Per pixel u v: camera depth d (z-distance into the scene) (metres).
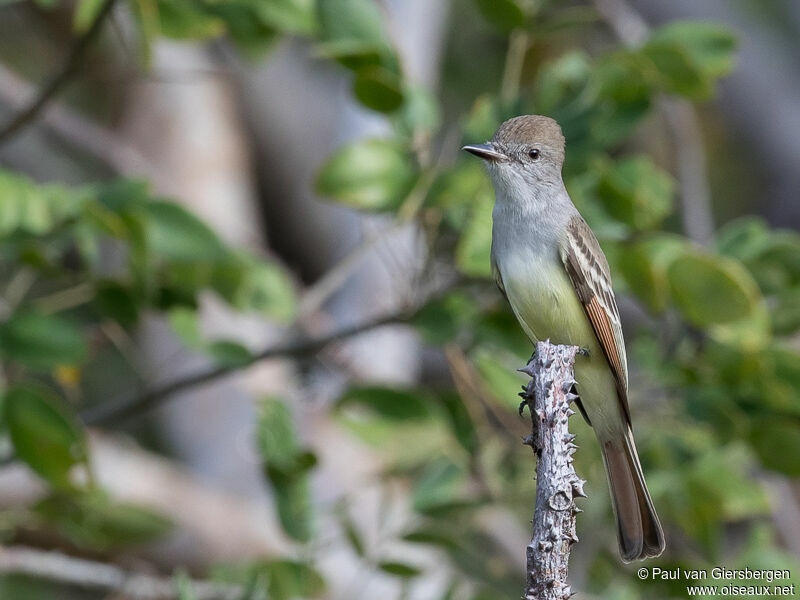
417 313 10.64
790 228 19.55
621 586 11.14
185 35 11.39
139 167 15.89
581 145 10.92
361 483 13.51
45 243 10.34
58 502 11.19
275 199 17.61
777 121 19.20
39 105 10.44
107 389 16.78
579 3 17.05
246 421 15.23
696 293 10.09
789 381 10.80
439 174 10.51
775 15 19.08
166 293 11.20
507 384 10.87
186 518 14.33
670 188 11.33
